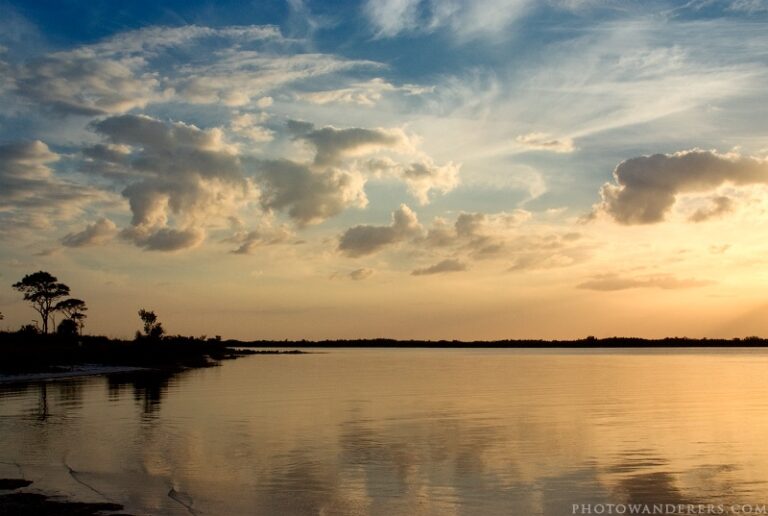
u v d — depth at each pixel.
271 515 16.48
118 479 20.11
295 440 27.28
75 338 112.94
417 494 18.53
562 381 67.44
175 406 40.84
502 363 129.75
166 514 16.36
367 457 23.56
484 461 22.84
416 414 36.75
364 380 69.50
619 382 65.31
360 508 17.14
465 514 16.70
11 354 86.44
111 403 42.50
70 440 27.06
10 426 31.27
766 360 146.38
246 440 27.23
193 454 24.08
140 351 113.31
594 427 31.11
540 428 30.86
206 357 133.12
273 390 54.56
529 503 17.70
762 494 18.48
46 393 50.78
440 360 151.88
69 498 17.83
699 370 93.25
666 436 28.31
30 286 125.50
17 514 16.30
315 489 19.00
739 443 26.47
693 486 19.38
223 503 17.45
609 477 20.44
